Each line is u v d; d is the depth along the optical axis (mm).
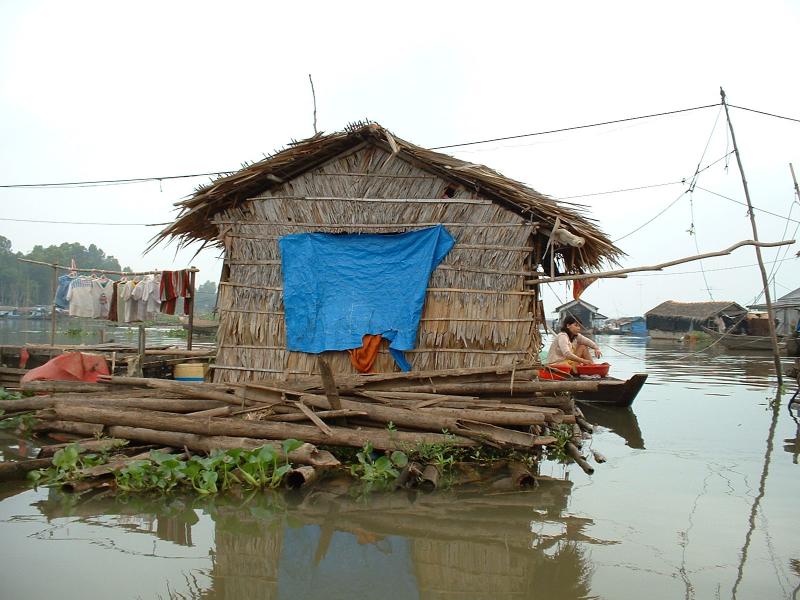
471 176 8430
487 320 8516
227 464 6656
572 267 10320
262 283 8898
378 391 8078
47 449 7250
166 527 5520
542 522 5754
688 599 4266
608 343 48250
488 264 8586
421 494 6551
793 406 13414
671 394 15469
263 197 9039
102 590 4305
